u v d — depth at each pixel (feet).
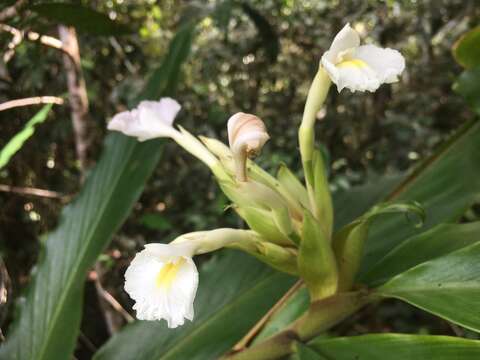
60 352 0.89
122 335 0.93
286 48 2.76
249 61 2.74
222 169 0.73
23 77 1.63
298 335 0.73
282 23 2.67
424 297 0.64
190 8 1.91
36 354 0.90
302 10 2.70
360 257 0.71
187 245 0.62
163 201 2.61
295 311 0.92
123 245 1.99
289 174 0.74
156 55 2.51
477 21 2.57
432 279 0.66
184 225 2.51
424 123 2.74
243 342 0.91
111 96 2.18
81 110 1.73
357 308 0.73
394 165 2.67
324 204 0.72
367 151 2.73
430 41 2.62
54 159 2.04
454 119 2.86
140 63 2.31
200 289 0.95
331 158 2.67
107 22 1.08
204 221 2.41
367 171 2.59
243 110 2.87
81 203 1.07
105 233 1.00
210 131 2.61
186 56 1.13
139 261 0.62
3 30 1.14
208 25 2.75
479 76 1.07
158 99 1.10
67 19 1.07
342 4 2.58
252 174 0.72
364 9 2.48
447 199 0.97
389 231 0.94
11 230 1.99
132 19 2.27
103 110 2.20
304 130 0.70
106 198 1.04
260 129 0.64
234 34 2.70
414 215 0.95
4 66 1.60
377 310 2.23
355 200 1.08
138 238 2.19
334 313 0.72
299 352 0.68
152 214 2.25
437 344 0.60
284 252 0.70
